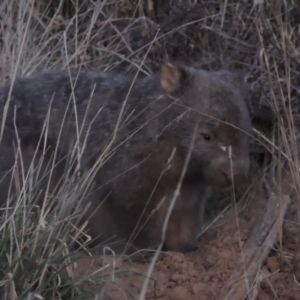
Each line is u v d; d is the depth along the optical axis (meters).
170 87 11.30
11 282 8.64
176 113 11.14
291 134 10.99
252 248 10.91
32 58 14.39
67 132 11.78
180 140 11.13
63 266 9.25
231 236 11.78
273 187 13.33
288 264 10.66
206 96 11.03
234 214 13.16
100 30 14.98
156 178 11.52
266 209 11.92
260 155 14.25
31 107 12.00
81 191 9.99
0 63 14.70
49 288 9.05
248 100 13.88
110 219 11.84
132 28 15.49
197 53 15.38
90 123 10.79
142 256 11.26
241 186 13.67
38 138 11.84
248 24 14.84
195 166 11.23
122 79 12.16
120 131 11.53
